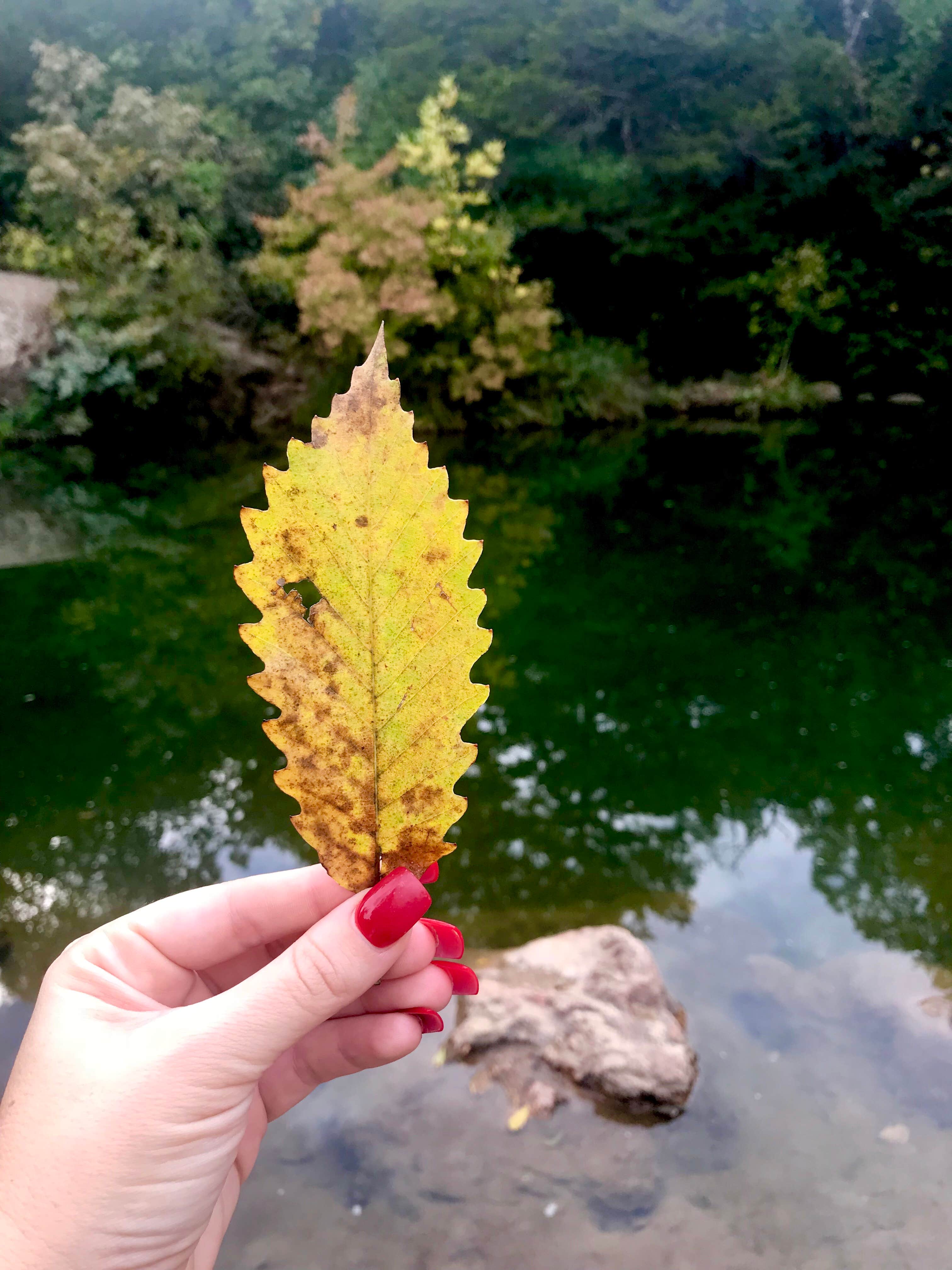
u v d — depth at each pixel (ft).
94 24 47.24
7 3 43.27
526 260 48.98
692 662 17.39
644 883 10.61
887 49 51.52
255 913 3.51
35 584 21.33
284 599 1.69
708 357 52.24
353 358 41.39
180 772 13.25
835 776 13.19
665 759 13.74
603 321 52.08
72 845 11.44
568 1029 7.78
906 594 20.99
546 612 20.12
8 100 43.83
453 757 1.77
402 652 1.74
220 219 40.57
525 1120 7.07
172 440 38.60
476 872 10.89
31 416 35.14
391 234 39.34
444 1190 6.49
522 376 45.06
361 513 1.68
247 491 31.32
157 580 21.56
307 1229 6.20
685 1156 6.78
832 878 10.68
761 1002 8.54
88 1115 2.73
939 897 10.31
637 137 51.37
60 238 36.19
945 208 48.06
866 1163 6.70
